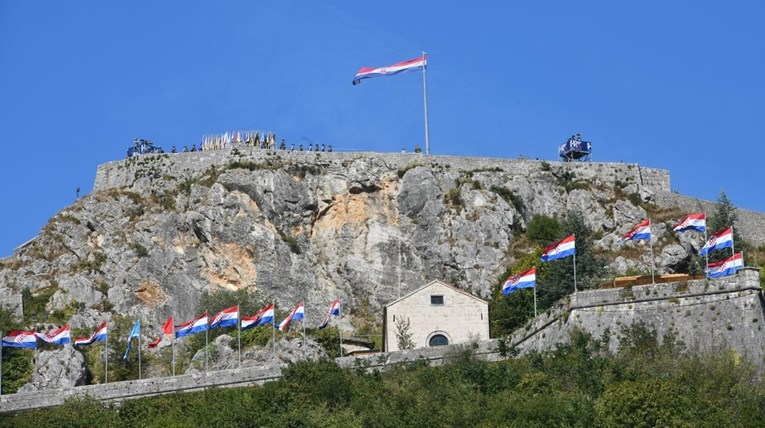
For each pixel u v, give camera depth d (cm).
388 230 18975
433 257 18788
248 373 14838
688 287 14050
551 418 12556
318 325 17950
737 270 13925
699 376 13200
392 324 15675
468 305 15762
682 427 12175
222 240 18675
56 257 18962
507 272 17862
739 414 12562
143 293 18500
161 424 13512
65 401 14500
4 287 18600
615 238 18925
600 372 13438
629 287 14288
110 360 16925
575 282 14838
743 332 13662
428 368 14362
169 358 16875
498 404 13025
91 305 18288
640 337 13988
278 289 18438
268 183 19038
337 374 14062
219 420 13212
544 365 13900
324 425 12938
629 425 12312
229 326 16675
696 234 18725
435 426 12788
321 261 18762
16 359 16325
